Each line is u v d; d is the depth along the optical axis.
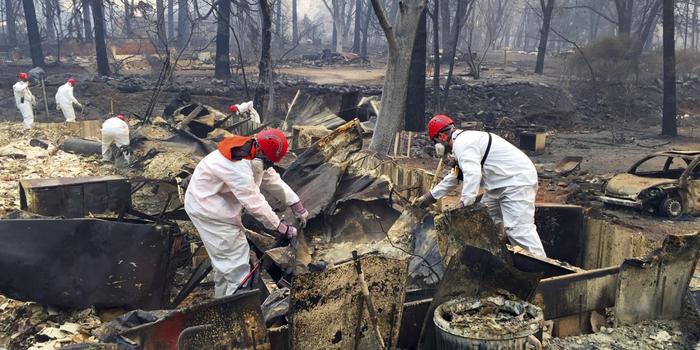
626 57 33.78
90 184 7.61
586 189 12.95
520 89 32.31
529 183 6.27
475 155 6.07
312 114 17.03
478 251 4.39
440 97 29.89
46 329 5.05
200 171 5.11
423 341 4.46
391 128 16.22
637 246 6.16
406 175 8.61
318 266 4.86
